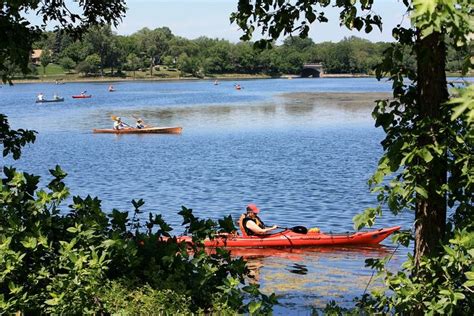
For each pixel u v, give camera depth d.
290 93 153.62
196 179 39.41
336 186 36.25
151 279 9.98
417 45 8.29
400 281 8.52
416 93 8.70
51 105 114.12
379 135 64.62
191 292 9.82
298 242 22.70
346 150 53.28
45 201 10.34
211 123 79.31
